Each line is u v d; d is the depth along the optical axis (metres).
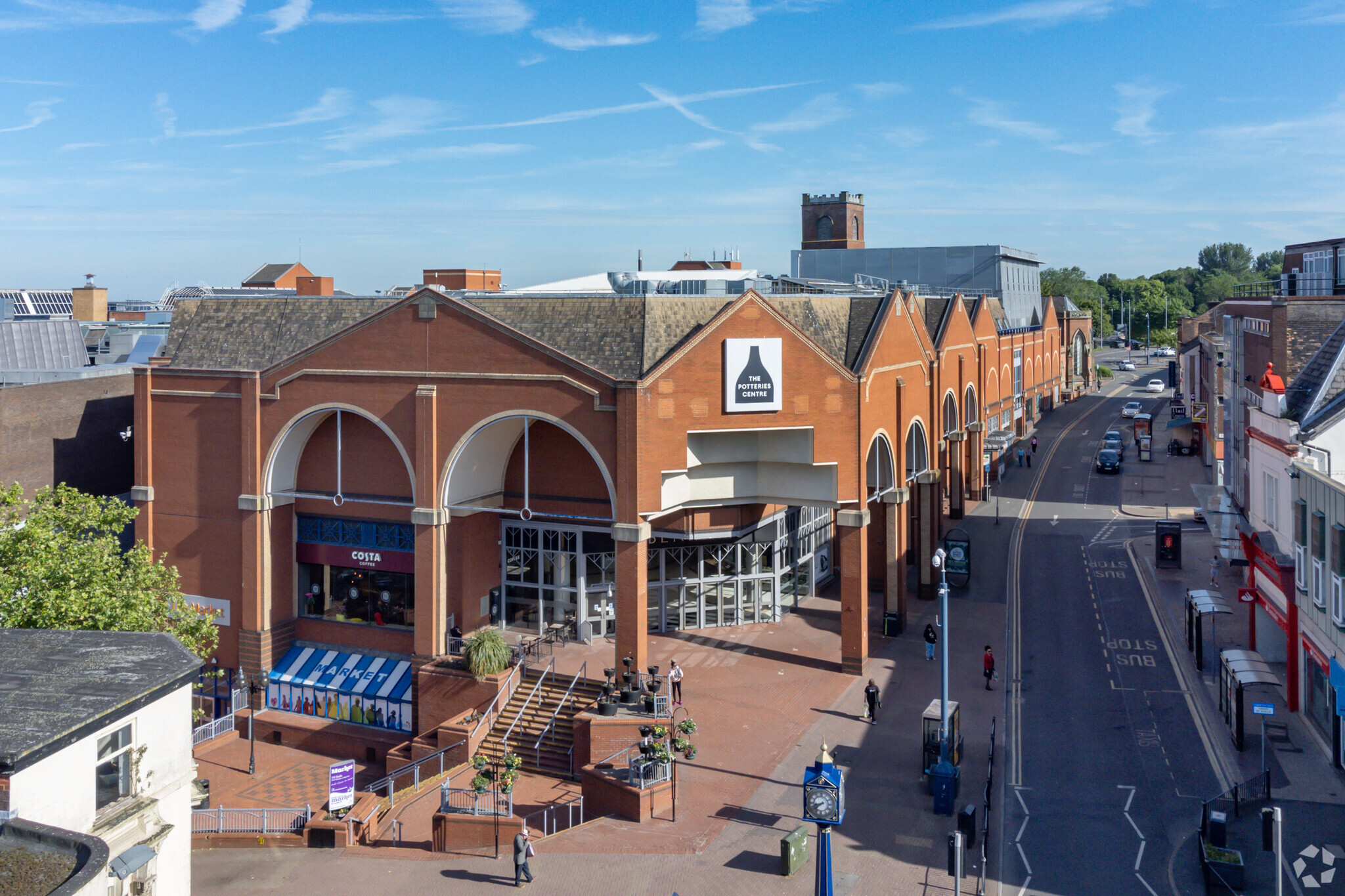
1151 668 42.88
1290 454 37.47
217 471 46.19
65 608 32.94
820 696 40.53
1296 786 31.84
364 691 43.78
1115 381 159.88
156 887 23.45
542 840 30.78
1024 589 54.44
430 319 41.91
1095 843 29.19
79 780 21.17
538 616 46.50
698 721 38.12
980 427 75.50
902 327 49.03
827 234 109.88
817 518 54.84
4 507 37.44
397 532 45.19
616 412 39.16
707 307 42.22
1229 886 25.88
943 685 31.80
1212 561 57.88
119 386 54.72
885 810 31.50
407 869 30.69
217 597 46.59
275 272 96.62
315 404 44.19
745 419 41.09
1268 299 48.12
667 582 47.94
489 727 39.16
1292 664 37.44
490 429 42.50
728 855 29.11
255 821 35.91
